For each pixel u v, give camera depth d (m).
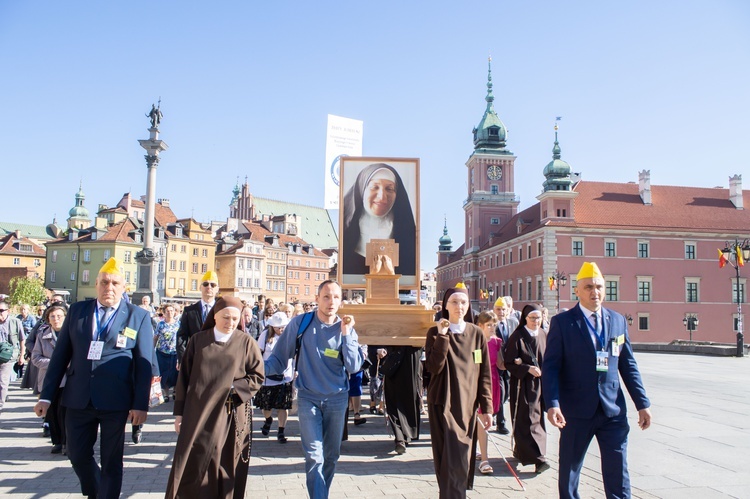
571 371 5.58
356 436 10.14
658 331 62.44
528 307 8.34
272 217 125.38
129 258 80.88
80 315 5.87
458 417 6.05
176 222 89.88
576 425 5.49
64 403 5.66
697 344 41.66
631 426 10.88
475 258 90.81
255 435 10.20
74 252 82.75
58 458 8.29
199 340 5.57
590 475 7.56
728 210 68.12
